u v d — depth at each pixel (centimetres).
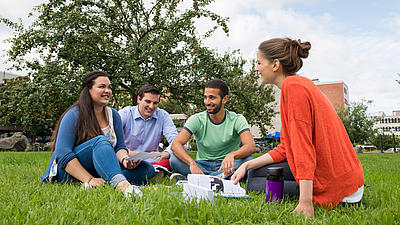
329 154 148
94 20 771
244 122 287
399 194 188
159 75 743
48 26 704
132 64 704
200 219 117
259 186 194
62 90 601
